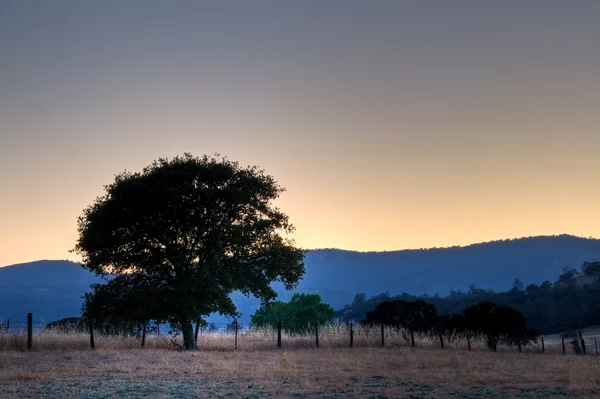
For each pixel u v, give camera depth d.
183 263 33.75
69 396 15.80
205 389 17.39
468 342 41.44
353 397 16.20
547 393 17.20
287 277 36.75
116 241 34.09
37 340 30.11
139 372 21.22
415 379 20.38
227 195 34.16
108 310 33.84
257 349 34.97
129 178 35.00
